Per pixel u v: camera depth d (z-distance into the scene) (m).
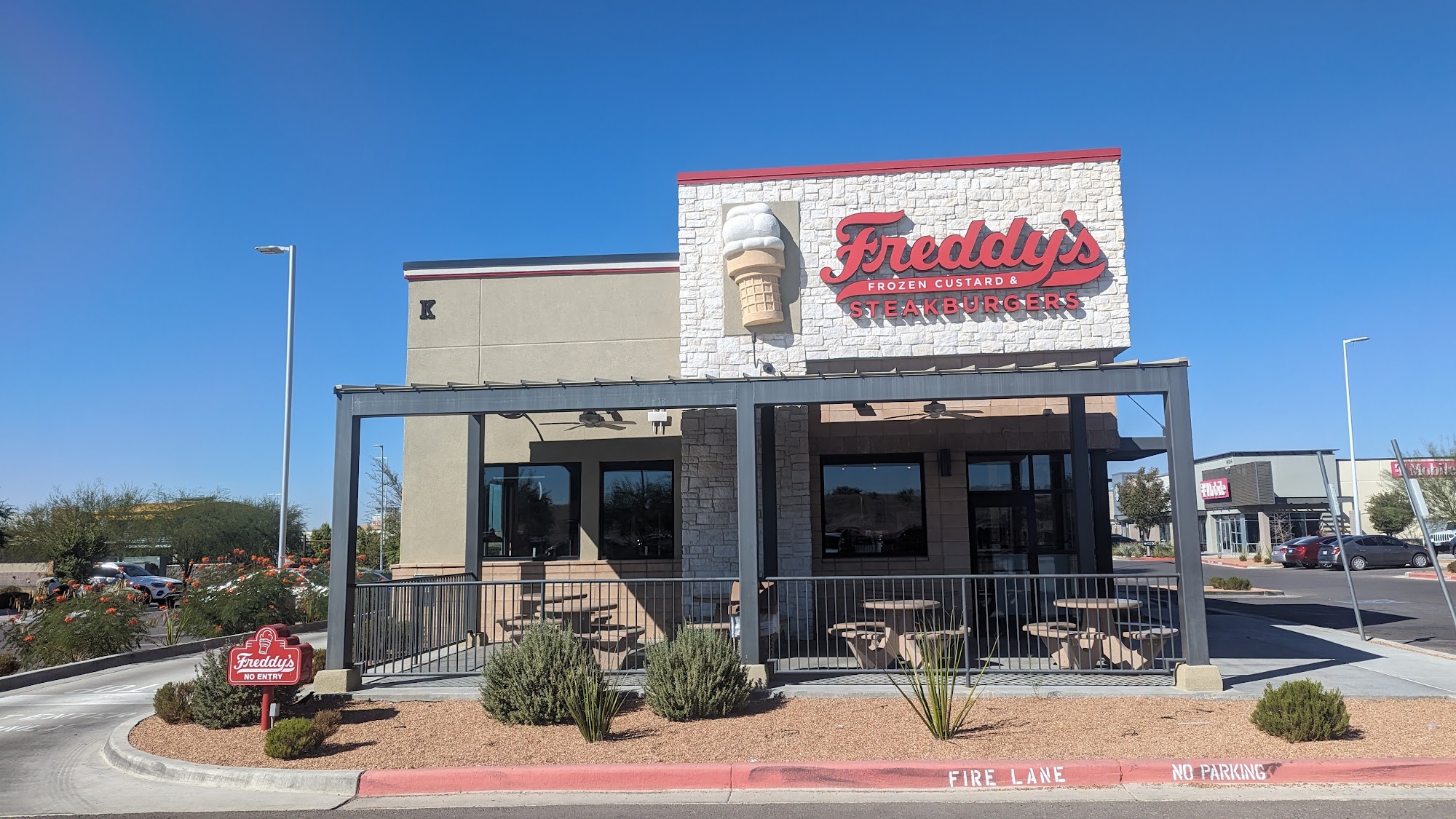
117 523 47.59
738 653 10.26
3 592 32.16
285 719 9.40
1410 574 33.38
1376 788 7.02
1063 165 13.48
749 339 13.73
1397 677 10.45
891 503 15.10
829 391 10.61
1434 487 42.22
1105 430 14.85
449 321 15.50
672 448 15.02
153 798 7.50
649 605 14.56
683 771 7.48
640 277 15.35
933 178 13.70
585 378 15.18
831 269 13.65
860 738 8.30
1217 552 55.28
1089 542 13.57
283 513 20.30
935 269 13.49
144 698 12.30
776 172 13.96
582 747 8.32
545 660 9.27
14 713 11.45
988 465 15.49
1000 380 10.34
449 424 15.32
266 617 18.64
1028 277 13.25
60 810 7.20
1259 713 8.20
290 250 20.94
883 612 12.11
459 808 7.05
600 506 15.03
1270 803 6.66
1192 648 9.88
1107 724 8.60
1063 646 11.08
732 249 13.59
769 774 7.44
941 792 7.19
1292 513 48.66
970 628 14.13
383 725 9.24
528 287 15.48
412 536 15.11
